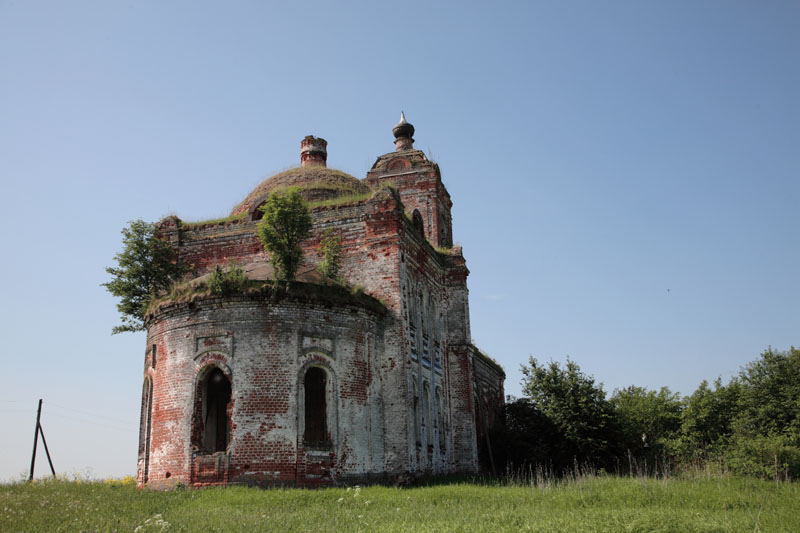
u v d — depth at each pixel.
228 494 18.42
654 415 47.91
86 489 21.28
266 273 24.00
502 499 18.70
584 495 18.91
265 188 34.50
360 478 22.47
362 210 27.02
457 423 32.41
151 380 23.38
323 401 23.30
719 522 13.97
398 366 24.91
